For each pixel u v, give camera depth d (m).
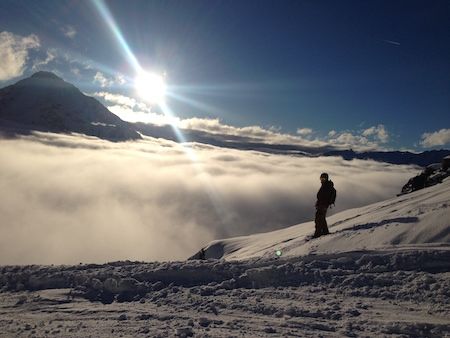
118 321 5.46
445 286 6.38
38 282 7.04
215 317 5.65
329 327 5.26
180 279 7.27
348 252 7.73
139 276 7.24
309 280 7.02
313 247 9.39
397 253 7.46
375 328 5.23
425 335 5.03
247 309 5.95
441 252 7.30
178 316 5.64
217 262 7.76
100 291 6.77
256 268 7.41
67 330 5.05
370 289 6.58
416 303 6.09
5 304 6.18
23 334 4.88
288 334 5.04
